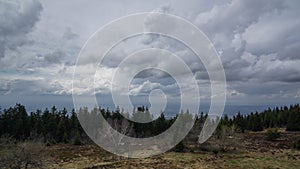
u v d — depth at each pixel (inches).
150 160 1793.8
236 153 2034.9
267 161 1695.4
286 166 1536.7
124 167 1562.5
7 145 1598.2
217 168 1504.7
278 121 3831.2
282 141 2596.0
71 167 1608.0
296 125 3297.2
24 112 3245.6
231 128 2596.0
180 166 1569.9
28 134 2925.7
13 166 1320.1
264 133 3206.2
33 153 1392.7
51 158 1879.9
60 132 2997.0
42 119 3398.1
